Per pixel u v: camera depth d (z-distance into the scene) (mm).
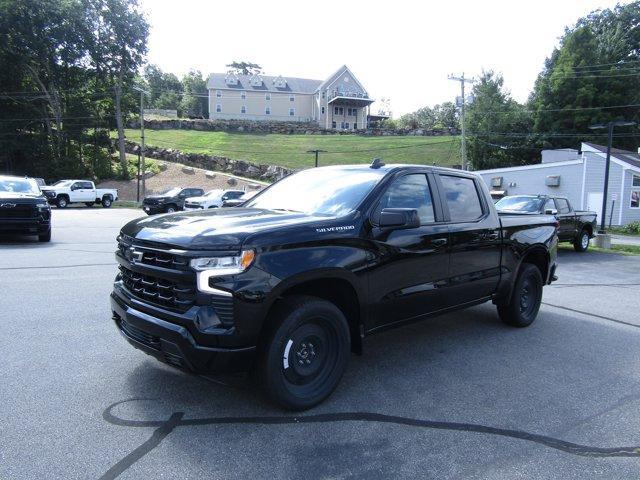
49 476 2713
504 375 4527
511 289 5965
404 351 5168
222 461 2928
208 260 3232
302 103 88062
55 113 49469
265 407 3670
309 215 4051
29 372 4164
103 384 3969
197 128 75312
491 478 2867
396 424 3494
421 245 4512
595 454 3172
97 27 49281
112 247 12234
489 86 54531
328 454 3059
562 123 51156
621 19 61250
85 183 35000
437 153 59438
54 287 7438
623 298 8523
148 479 2721
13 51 46125
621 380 4477
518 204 15391
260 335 3432
